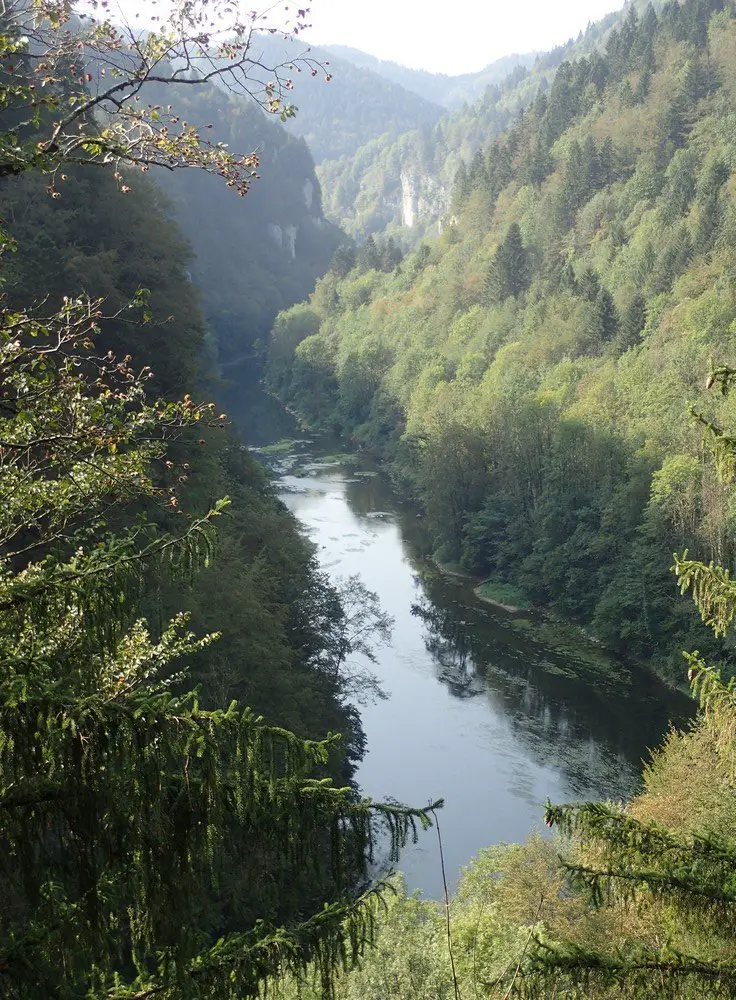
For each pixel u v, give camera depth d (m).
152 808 8.23
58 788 7.85
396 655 66.00
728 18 186.12
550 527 80.50
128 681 10.38
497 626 72.88
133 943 8.73
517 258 160.62
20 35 9.95
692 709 57.94
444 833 44.34
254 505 57.28
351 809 9.20
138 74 10.21
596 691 60.62
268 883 9.16
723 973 11.96
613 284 135.75
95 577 8.48
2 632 8.32
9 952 7.87
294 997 11.67
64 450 9.79
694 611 62.47
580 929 25.14
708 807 25.61
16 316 10.16
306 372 176.88
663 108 170.25
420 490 110.38
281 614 43.66
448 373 139.12
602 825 12.73
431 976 22.88
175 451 41.88
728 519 63.28
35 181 41.38
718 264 112.62
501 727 55.28
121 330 43.56
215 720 8.46
